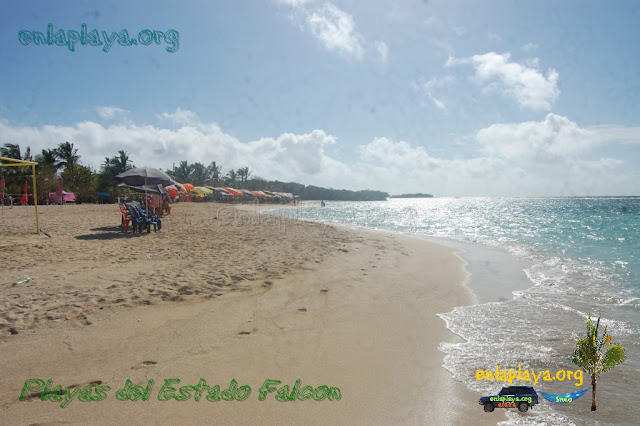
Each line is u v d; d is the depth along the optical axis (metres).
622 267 9.21
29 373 3.08
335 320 4.69
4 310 4.31
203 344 3.78
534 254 11.53
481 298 6.06
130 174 12.09
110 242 9.75
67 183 40.88
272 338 4.04
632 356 3.87
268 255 8.71
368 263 8.62
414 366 3.54
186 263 7.31
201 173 66.19
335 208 61.22
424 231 20.91
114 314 4.39
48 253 7.95
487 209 57.91
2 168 33.91
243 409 2.75
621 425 2.68
